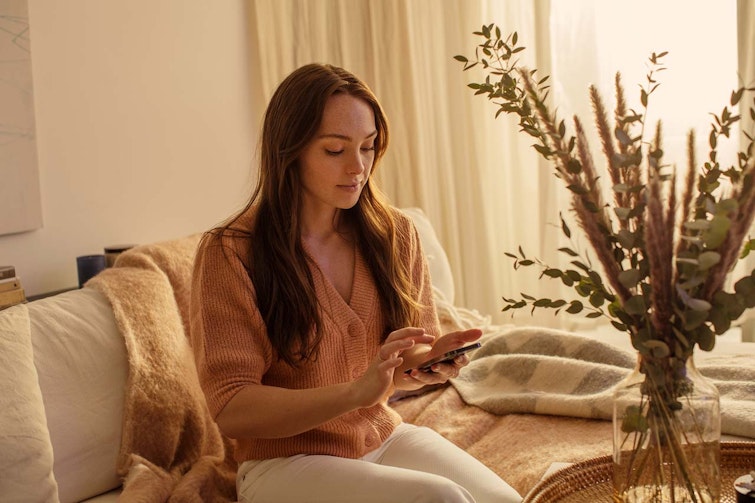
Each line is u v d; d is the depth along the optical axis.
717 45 3.32
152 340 1.78
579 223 1.15
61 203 2.50
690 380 1.12
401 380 1.66
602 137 1.15
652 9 3.37
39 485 1.45
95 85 2.59
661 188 1.06
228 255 1.55
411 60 3.35
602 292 1.17
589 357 2.19
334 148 1.55
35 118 2.40
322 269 1.67
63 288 2.51
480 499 1.53
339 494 1.43
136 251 1.99
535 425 1.96
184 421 1.78
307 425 1.41
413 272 1.82
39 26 2.42
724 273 1.08
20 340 1.59
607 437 1.85
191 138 2.95
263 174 1.61
